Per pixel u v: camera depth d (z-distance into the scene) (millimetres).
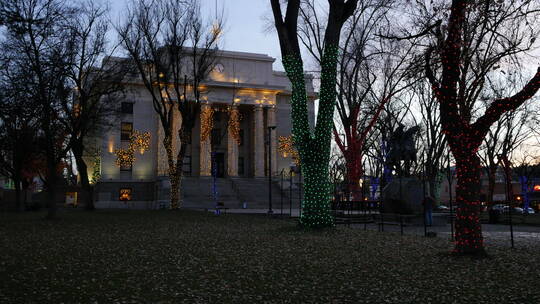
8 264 9633
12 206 43125
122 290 7328
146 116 55594
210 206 45062
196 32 36562
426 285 7785
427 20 16719
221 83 56125
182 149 37031
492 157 38156
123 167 54812
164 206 44188
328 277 8477
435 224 22859
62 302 6504
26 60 22562
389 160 30281
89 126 30172
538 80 9703
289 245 13281
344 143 38906
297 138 18156
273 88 59219
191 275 8625
